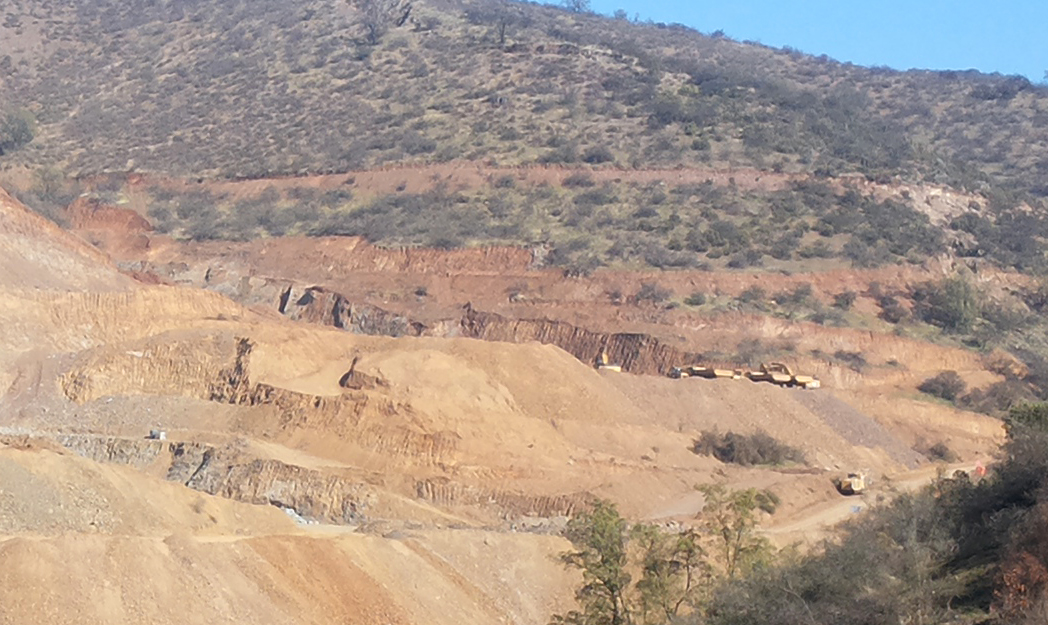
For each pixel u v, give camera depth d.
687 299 141.38
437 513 84.94
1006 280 156.50
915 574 50.81
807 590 50.97
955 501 62.12
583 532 61.84
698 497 91.50
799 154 175.12
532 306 142.62
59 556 56.41
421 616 64.44
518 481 90.19
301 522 79.69
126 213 168.62
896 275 149.88
